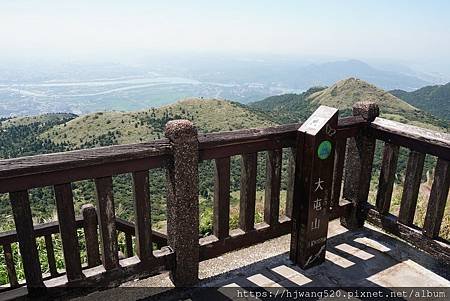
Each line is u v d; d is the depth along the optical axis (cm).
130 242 350
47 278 307
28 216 200
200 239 276
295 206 282
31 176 193
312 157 258
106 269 237
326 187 273
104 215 226
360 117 325
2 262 362
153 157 230
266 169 287
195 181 244
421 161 296
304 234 279
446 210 439
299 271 286
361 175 339
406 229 309
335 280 276
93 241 295
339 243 329
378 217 333
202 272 285
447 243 286
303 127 265
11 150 6531
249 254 311
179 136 228
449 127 7894
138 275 248
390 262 300
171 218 253
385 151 319
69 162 199
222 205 269
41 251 400
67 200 210
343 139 320
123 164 221
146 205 239
